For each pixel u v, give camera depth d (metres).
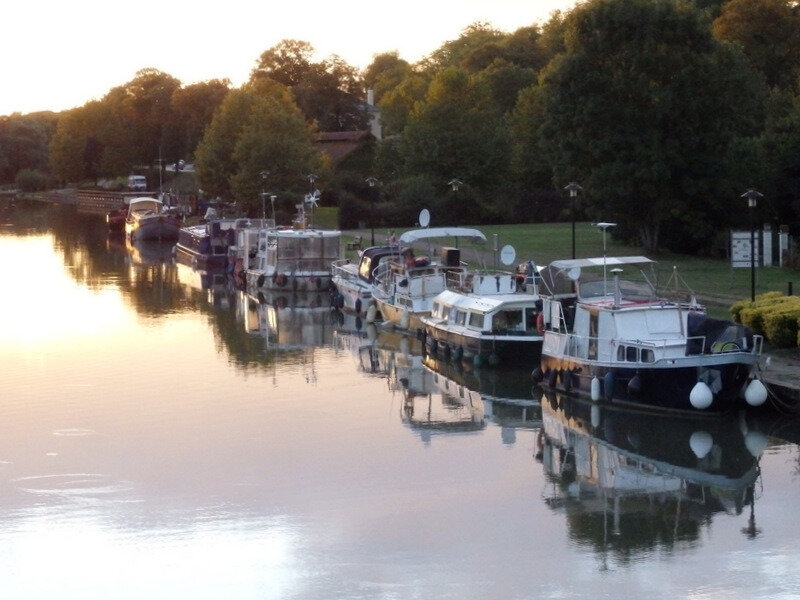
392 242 55.72
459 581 21.67
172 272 72.94
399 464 29.20
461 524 24.78
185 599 21.08
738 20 92.25
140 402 36.06
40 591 21.52
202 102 147.12
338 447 30.83
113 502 26.30
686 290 46.53
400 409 35.03
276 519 25.11
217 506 25.97
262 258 64.19
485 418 33.81
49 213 132.50
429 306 46.97
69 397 36.75
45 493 26.98
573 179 64.81
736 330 31.83
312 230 64.56
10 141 192.25
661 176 59.97
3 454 30.23
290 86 144.50
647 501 26.34
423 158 93.69
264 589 21.42
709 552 23.08
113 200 140.50
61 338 47.62
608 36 61.00
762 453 29.73
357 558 22.84
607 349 33.09
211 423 33.41
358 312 52.81
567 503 26.17
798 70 88.38
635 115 60.50
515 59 147.38
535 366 38.47
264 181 94.00
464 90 96.81
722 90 61.22
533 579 21.77
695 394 30.81
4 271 72.31
